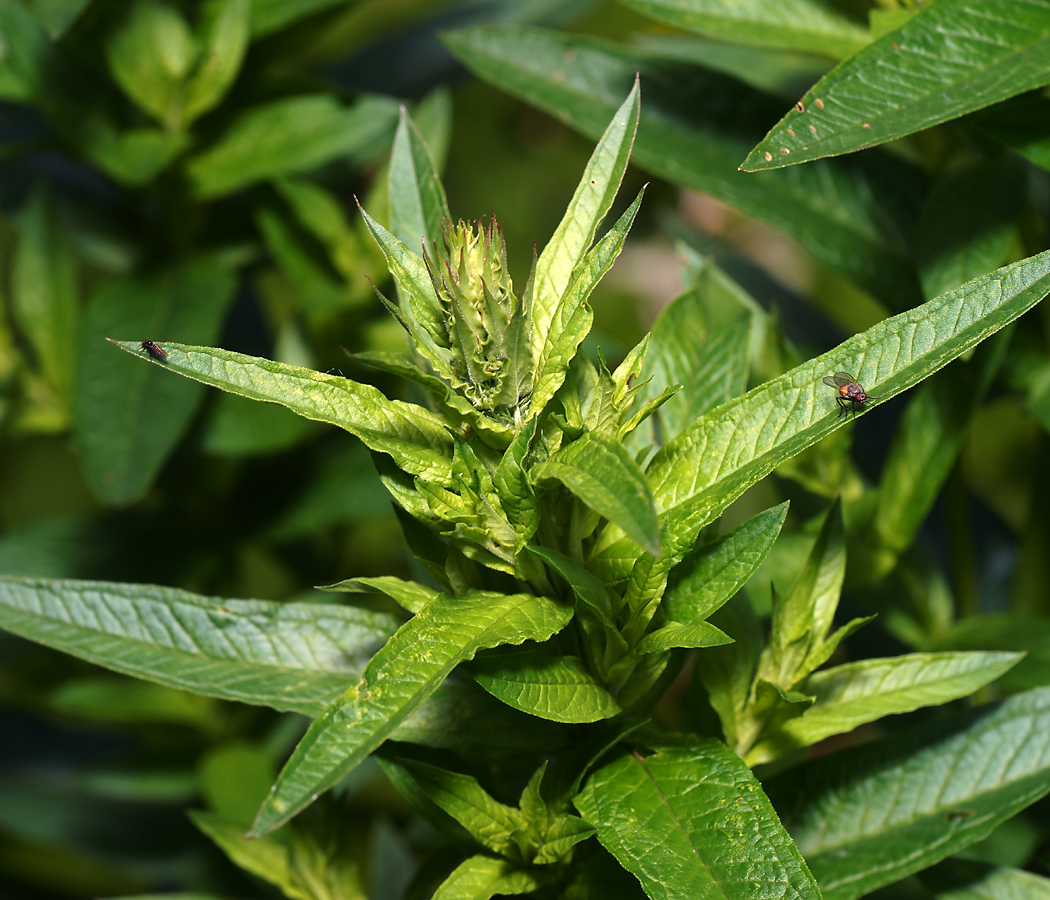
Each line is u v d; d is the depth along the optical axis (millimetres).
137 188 834
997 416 1146
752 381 708
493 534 601
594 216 607
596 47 753
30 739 1025
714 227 1227
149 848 919
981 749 653
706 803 594
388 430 599
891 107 621
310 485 880
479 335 588
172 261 849
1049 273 582
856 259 726
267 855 683
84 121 815
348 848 678
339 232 829
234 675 638
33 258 881
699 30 710
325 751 566
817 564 641
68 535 883
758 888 580
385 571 1097
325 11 846
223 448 817
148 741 949
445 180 1294
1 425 873
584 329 589
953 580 775
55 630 637
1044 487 750
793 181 739
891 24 677
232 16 797
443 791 618
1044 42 628
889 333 591
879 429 807
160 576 863
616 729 613
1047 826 719
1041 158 662
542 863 619
